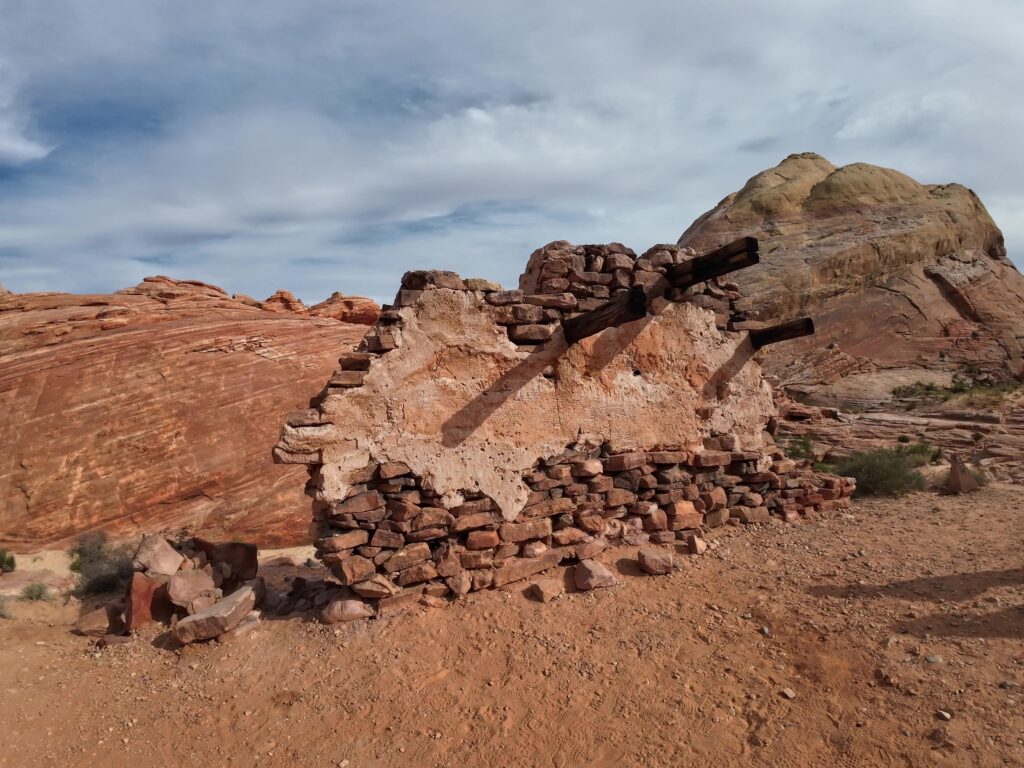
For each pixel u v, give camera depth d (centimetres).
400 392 564
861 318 3941
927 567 584
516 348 621
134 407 1458
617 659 471
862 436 2055
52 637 592
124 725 440
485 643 497
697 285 762
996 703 375
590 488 651
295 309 2741
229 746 412
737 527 727
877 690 405
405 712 428
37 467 1345
